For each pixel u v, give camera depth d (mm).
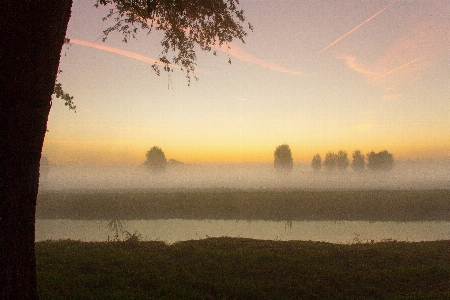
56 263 10633
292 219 32344
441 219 31531
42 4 5023
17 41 4883
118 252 12008
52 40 5250
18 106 4953
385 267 10367
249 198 39156
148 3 10172
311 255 11539
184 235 23938
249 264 10547
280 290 8492
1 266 4859
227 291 8344
